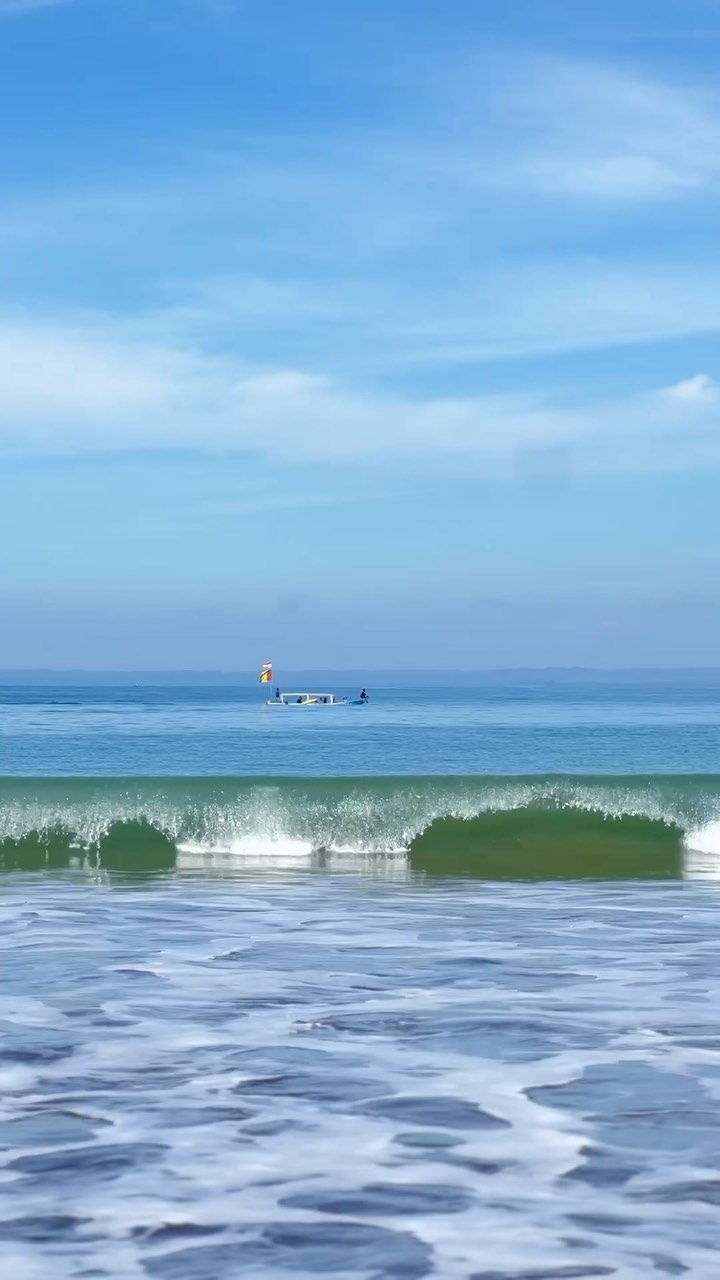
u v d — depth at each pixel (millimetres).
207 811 16719
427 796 17344
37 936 9289
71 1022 6387
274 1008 6738
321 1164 4250
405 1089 5160
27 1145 4438
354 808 16891
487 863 15078
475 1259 3480
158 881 13008
